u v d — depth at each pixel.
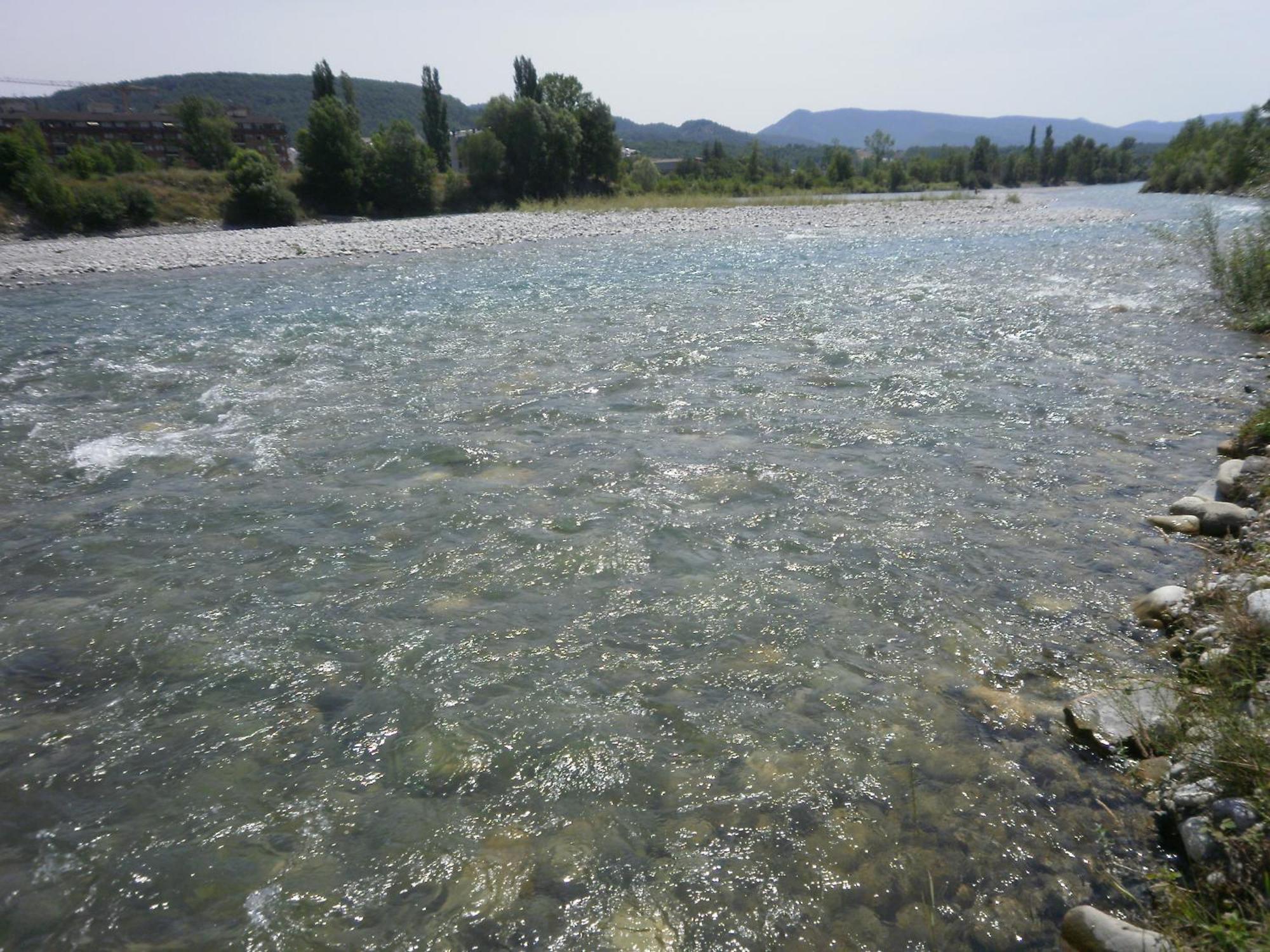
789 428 7.71
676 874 2.99
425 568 5.27
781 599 4.81
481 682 4.11
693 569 5.17
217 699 4.05
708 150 112.31
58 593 5.09
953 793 3.35
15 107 120.56
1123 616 4.57
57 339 12.80
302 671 4.24
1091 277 16.47
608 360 10.38
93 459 7.45
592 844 3.12
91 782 3.52
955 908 2.83
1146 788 3.31
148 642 4.53
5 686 4.18
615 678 4.12
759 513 5.93
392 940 2.74
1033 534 5.56
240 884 2.98
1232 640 3.90
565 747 3.64
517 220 36.03
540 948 2.70
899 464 6.78
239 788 3.46
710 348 10.84
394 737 3.74
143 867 3.06
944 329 11.71
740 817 3.24
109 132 93.88
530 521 5.87
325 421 8.32
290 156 110.75
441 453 7.28
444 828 3.21
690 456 7.03
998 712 3.83
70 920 2.85
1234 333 11.03
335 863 3.06
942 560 5.23
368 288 17.66
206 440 7.89
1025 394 8.58
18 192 38.97
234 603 4.92
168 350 11.84
